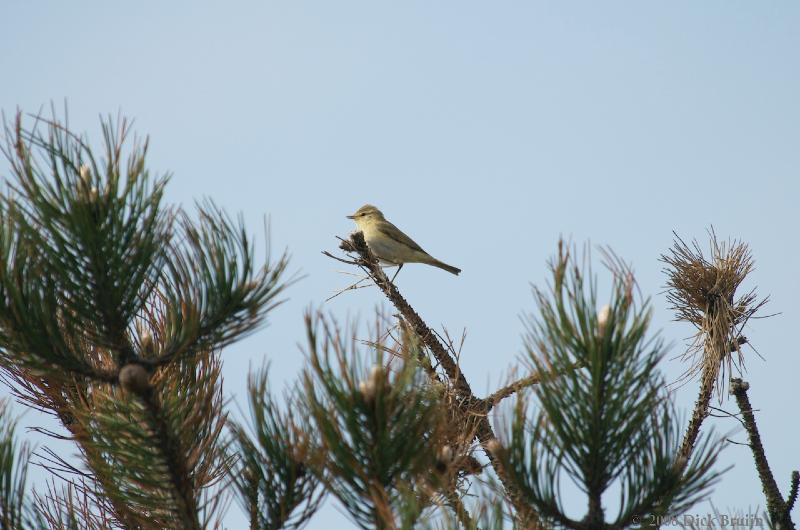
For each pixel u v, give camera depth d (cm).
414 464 534
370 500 529
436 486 558
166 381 659
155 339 670
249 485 586
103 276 568
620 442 533
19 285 549
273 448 565
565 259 541
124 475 634
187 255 592
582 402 530
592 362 524
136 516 630
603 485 540
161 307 672
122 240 571
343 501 530
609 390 527
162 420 606
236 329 597
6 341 566
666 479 536
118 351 602
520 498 551
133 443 620
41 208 550
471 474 610
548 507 537
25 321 553
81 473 693
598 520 539
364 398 516
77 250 561
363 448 523
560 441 535
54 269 558
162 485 623
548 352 537
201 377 666
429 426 546
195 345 600
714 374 788
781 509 693
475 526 538
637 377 530
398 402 525
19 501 549
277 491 576
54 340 572
